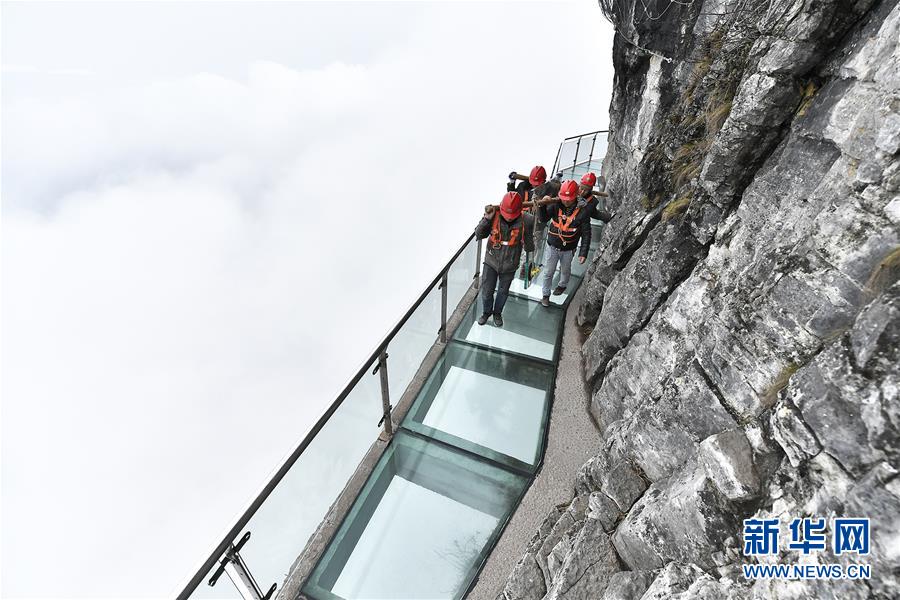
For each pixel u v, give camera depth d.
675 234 3.06
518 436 3.70
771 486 1.52
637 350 3.19
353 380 2.75
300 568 2.81
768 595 1.41
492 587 2.82
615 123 5.23
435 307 3.93
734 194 2.55
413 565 2.91
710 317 2.18
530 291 5.37
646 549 2.07
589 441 3.62
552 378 4.21
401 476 3.36
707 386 2.04
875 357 1.23
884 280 1.37
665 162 3.61
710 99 3.14
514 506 3.21
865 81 1.67
